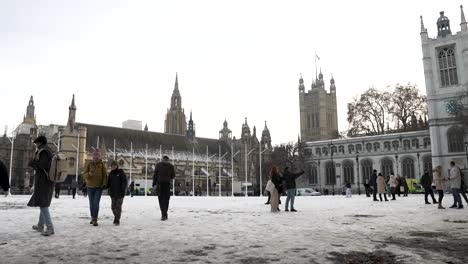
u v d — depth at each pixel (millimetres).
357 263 7211
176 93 152500
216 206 26312
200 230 11859
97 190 13352
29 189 74562
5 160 92250
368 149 105125
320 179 111375
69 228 12375
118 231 11633
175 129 149000
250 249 8594
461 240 9812
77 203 30156
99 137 96562
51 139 101625
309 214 18172
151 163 100438
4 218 15797
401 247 8797
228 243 9398
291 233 11125
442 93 83125
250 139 126688
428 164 96375
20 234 10922
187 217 16641
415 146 98500
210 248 8742
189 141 117625
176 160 105562
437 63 84750
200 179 109500
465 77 80188
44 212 10695
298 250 8461
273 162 109438
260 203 31531
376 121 110188
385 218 15656
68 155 87375
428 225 13023
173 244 9266
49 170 10633
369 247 8789
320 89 177750
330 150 110750
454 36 82875
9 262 7227
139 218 16156
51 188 10898
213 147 122562
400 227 12500
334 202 31922
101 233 11156
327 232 11320
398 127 109250
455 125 79688
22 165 93562
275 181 20438
